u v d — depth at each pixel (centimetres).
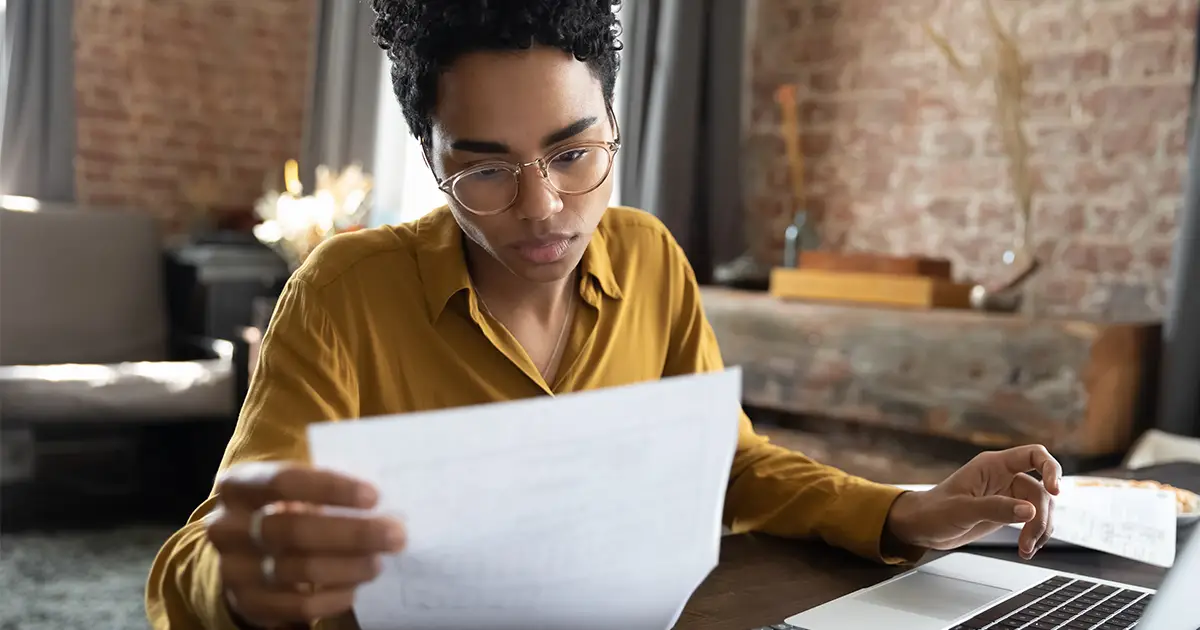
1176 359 231
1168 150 259
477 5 77
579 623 67
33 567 267
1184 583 66
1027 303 284
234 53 407
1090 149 274
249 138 412
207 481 328
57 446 317
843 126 330
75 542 291
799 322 273
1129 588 91
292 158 420
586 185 84
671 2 332
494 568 63
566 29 79
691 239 340
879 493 100
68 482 321
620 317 105
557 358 101
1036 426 234
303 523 55
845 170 330
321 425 56
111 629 226
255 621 60
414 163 387
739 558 99
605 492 64
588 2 81
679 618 83
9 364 333
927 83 308
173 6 393
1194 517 112
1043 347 233
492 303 98
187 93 398
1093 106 273
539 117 80
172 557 74
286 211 319
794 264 311
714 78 339
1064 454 232
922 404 251
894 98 317
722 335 288
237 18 407
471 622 64
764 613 84
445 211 100
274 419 85
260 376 88
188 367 316
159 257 369
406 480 58
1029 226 273
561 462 62
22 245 339
